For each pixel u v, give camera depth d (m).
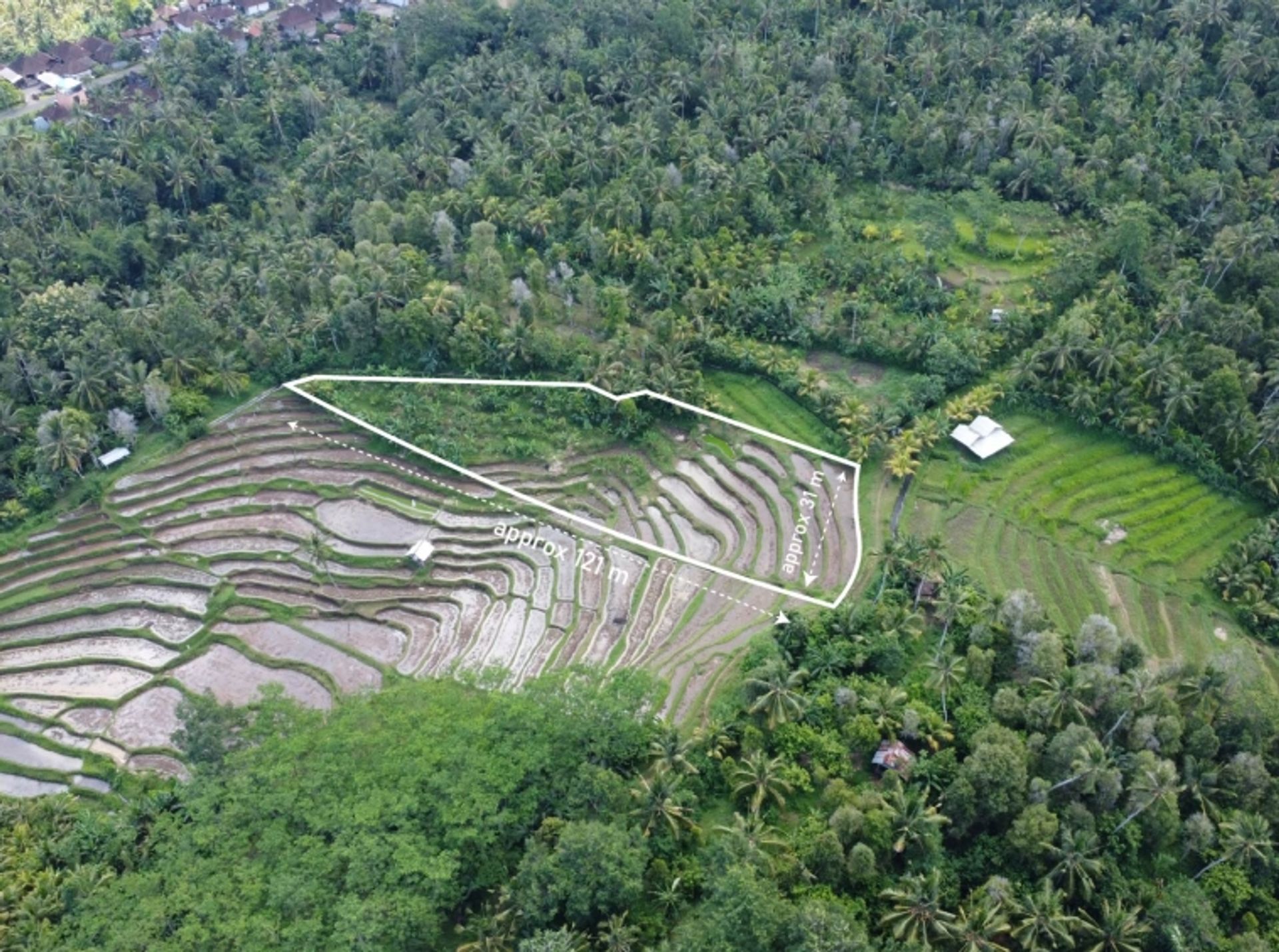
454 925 60.06
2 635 80.44
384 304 96.31
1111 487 84.56
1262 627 75.31
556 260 102.31
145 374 92.25
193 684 77.38
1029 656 67.88
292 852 58.00
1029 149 106.81
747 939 51.22
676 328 94.31
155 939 54.44
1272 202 100.44
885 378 93.06
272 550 85.62
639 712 68.62
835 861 56.72
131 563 84.50
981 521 82.38
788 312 95.75
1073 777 59.12
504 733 62.81
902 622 71.38
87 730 74.62
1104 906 55.41
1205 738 62.25
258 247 102.56
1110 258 96.81
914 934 54.00
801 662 70.50
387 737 63.06
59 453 85.81
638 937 55.88
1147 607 77.12
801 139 109.06
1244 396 84.12
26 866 63.03
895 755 63.66
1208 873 58.38
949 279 100.06
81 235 104.69
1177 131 109.44
